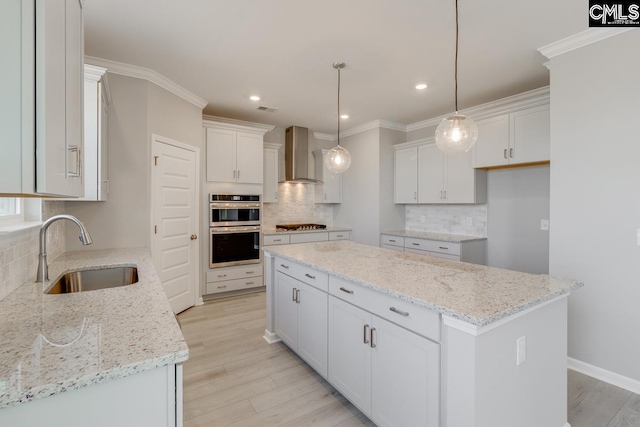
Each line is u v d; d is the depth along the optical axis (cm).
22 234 163
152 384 89
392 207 496
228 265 421
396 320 159
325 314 215
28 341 96
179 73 312
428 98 380
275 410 195
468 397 124
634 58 210
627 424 183
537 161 320
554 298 152
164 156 330
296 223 557
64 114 93
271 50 266
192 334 305
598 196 225
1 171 72
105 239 288
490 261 404
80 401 80
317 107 416
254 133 445
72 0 104
